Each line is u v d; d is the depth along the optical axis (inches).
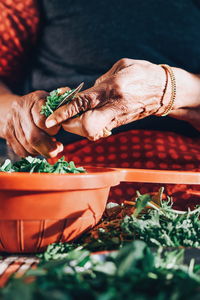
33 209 25.9
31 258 26.9
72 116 30.8
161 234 26.0
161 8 52.4
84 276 18.9
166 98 36.1
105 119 30.7
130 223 27.3
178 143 46.1
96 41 51.6
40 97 35.1
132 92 32.3
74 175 25.7
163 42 51.1
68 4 53.9
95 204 28.0
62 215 26.5
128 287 16.3
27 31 55.8
